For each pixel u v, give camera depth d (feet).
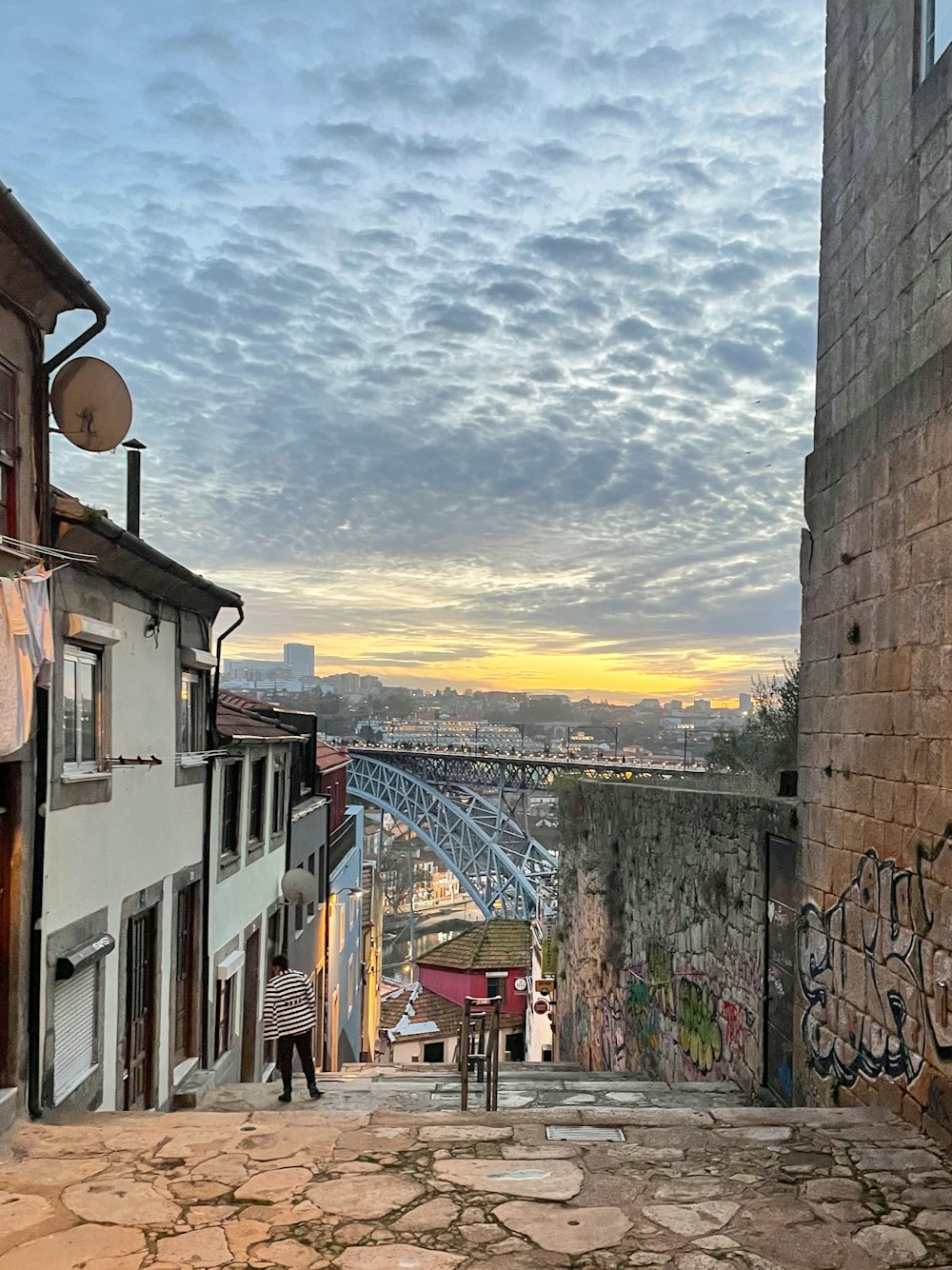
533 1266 11.85
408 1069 42.93
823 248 24.36
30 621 17.93
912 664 18.34
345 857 76.07
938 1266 11.94
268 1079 42.06
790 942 24.62
